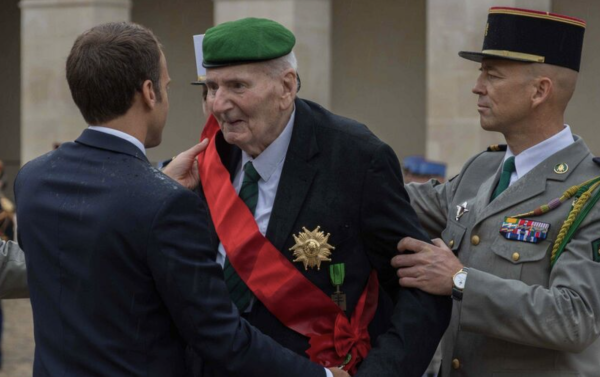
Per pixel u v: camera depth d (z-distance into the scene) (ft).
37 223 19.07
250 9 82.28
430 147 77.15
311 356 20.90
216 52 20.21
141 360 18.58
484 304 21.18
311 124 21.63
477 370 22.66
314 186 21.29
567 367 21.94
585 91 81.92
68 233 18.66
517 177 23.13
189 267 18.35
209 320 18.61
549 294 21.01
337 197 21.17
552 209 22.08
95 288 18.40
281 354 19.54
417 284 21.43
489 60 22.77
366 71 92.58
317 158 21.42
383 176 21.16
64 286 18.67
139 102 19.31
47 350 18.85
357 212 21.18
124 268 18.33
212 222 21.65
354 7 92.53
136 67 19.07
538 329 20.85
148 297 18.56
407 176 49.21
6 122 113.60
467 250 23.29
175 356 19.16
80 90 19.21
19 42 112.06
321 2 83.41
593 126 82.17
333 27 93.15
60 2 90.22
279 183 21.35
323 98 83.87
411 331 21.09
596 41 80.79
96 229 18.39
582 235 21.52
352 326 21.30
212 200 21.74
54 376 18.54
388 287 22.45
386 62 91.97
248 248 21.03
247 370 19.04
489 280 21.30
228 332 18.78
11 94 112.98
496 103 22.72
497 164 24.64
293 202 21.17
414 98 91.30
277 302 20.88
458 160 76.43
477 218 23.16
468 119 76.18
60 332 18.65
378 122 92.73
